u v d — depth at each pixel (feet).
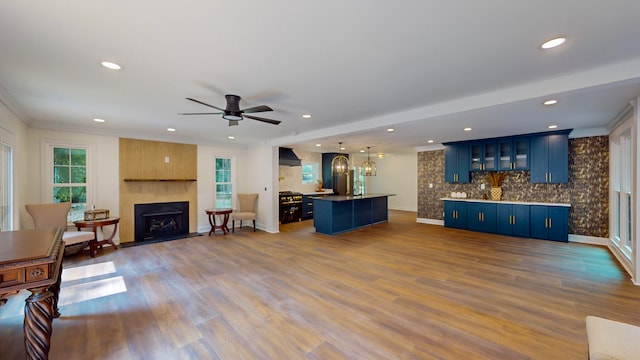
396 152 31.17
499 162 20.38
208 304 9.27
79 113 12.87
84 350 6.82
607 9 5.09
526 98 9.18
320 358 6.48
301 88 9.51
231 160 23.98
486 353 6.62
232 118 10.87
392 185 36.58
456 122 15.08
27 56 7.01
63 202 15.65
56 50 6.70
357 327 7.81
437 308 8.89
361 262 13.74
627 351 4.44
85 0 4.77
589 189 17.51
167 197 20.15
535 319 8.18
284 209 26.11
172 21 5.49
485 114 13.16
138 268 12.99
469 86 9.30
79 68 7.77
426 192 25.95
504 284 10.80
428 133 18.60
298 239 19.02
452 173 22.84
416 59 7.30
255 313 8.65
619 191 15.16
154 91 9.70
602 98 10.52
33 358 5.37
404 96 10.41
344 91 9.84
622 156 13.66
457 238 19.02
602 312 8.58
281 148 27.04
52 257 5.47
